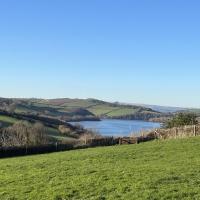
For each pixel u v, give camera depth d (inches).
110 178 1132.5
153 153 1622.8
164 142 1999.3
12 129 2810.0
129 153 1667.1
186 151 1622.8
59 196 985.5
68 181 1132.5
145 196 922.1
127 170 1235.2
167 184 1016.9
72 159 1595.7
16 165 1519.4
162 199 896.9
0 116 4303.6
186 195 917.2
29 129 2851.9
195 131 2354.8
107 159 1536.7
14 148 2154.3
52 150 2262.6
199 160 1370.6
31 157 1888.5
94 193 988.6
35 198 987.9
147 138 2468.0
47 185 1104.2
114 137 2481.5
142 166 1302.9
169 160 1416.1
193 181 1038.4
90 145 2375.7
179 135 2396.7
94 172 1244.5
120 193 967.6
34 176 1249.4
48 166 1438.2
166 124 2960.1
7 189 1095.0
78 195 987.3
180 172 1156.5
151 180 1063.0
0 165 1560.0
